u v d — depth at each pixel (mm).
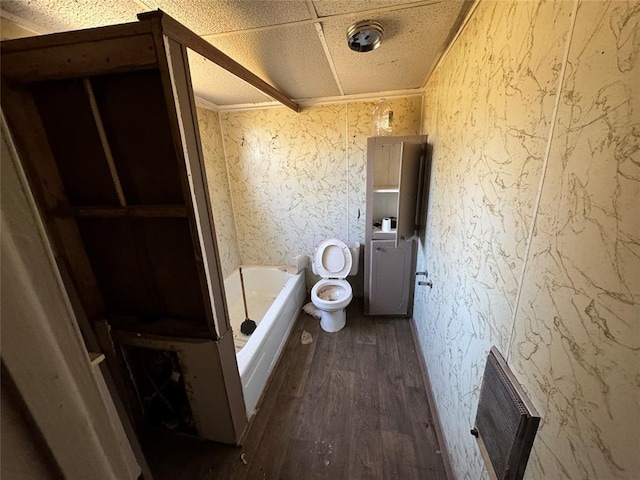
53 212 1153
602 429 471
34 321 225
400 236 2154
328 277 2740
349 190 2740
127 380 1484
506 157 828
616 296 444
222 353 1334
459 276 1262
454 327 1324
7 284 207
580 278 523
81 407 264
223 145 2797
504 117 845
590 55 499
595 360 487
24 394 217
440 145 1722
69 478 252
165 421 1623
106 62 932
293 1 996
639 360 406
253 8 1029
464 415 1149
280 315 2252
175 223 1195
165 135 1063
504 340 819
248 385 1674
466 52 1196
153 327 1314
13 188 216
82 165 1147
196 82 1839
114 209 1114
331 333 2490
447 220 1512
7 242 209
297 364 2131
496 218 889
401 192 2012
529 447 678
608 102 459
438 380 1609
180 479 1382
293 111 2578
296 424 1646
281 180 2828
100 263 1318
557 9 595
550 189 616
